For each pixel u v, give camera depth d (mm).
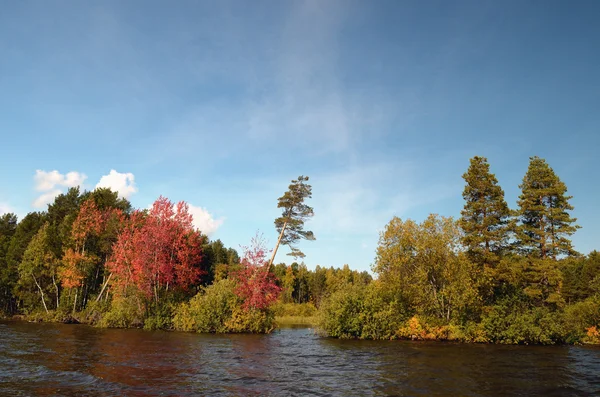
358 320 30266
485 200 37031
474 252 35312
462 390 13188
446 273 30047
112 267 40750
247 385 13195
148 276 36344
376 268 31891
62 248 48250
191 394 11727
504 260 34406
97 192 58219
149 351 20859
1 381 13031
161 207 39469
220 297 33438
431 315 31344
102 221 49594
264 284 34219
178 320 34188
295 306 74062
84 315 42906
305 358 19859
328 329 31125
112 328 35469
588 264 65250
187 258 40281
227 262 89438
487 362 19406
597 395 12750
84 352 20047
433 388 13406
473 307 29969
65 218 53062
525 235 38531
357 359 19781
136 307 37031
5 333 29547
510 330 28062
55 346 22125
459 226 33750
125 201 61656
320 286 101125
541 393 12945
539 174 40438
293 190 41969
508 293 31828
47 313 44812
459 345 26984
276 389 12727
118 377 13969
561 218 38438
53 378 13586
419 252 30859
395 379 14852
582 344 28875
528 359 20578
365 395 12242
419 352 22859
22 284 48812
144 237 37281
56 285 48250
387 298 31984
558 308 35969
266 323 34281
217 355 20000
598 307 30125
